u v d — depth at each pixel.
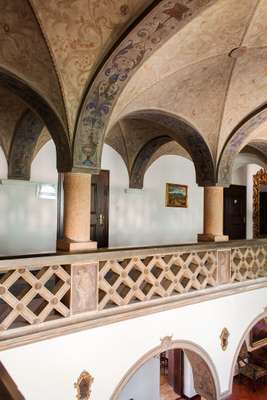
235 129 5.20
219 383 4.85
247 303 5.36
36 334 3.08
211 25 3.27
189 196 8.84
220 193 5.44
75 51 3.24
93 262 3.53
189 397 7.34
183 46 3.50
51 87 3.42
